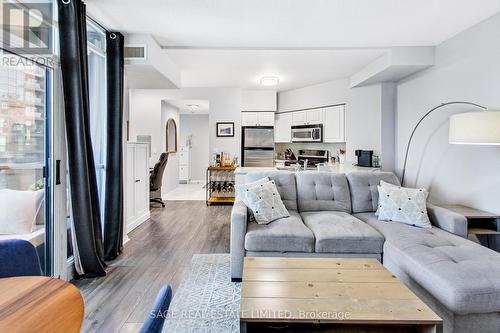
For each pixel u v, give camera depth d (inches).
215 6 107.3
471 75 125.2
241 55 163.0
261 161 257.8
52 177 93.5
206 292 94.8
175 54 161.5
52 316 35.9
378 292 62.7
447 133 140.2
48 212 94.5
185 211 213.3
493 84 114.2
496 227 111.3
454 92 135.6
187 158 378.0
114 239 123.7
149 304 87.5
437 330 53.2
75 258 102.2
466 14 113.6
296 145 271.0
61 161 96.3
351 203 131.0
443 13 112.7
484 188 118.7
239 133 258.5
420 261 77.9
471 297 63.9
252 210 113.5
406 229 103.0
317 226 106.3
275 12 112.3
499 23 111.3
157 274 107.8
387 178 134.0
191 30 129.5
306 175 135.2
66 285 43.3
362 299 59.7
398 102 181.9
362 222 111.3
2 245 50.3
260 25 124.2
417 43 144.7
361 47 150.7
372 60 170.6
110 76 124.7
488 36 116.2
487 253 80.7
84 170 99.5
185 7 108.0
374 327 61.0
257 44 147.5
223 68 189.3
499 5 106.3
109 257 122.3
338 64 177.8
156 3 104.8
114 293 93.8
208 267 114.1
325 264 78.0
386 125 187.3
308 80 219.8
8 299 39.4
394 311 55.7
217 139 258.8
